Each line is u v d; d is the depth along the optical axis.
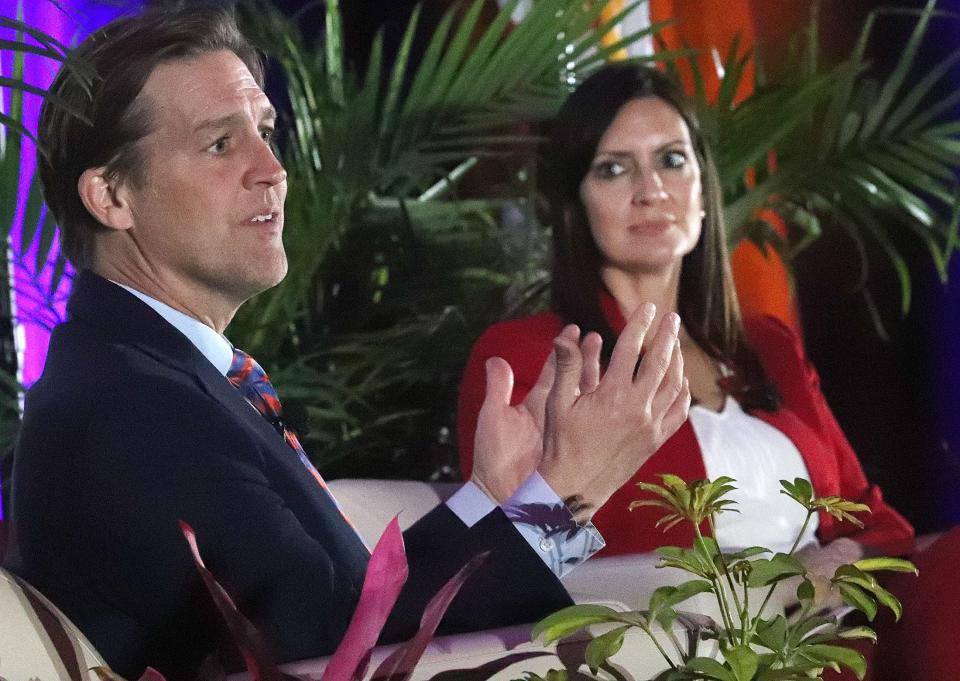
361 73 8.23
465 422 5.28
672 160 5.45
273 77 6.89
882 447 8.30
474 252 6.51
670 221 5.40
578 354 2.91
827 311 8.27
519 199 6.64
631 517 5.03
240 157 3.25
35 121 5.80
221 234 3.22
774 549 5.21
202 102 3.22
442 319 6.38
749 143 6.44
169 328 3.08
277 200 3.29
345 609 2.88
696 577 3.49
